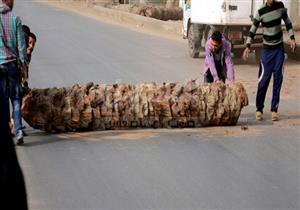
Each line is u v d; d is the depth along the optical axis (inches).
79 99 366.3
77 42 931.3
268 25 399.5
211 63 385.1
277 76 400.8
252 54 821.2
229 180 274.8
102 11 1563.7
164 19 1482.5
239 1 708.7
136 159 309.6
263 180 275.1
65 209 237.6
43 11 1660.9
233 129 375.6
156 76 603.2
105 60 718.5
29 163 303.3
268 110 445.1
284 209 238.4
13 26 340.8
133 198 250.1
